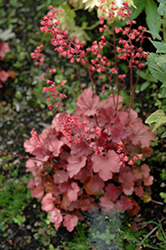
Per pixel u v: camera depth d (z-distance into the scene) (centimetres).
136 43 300
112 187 245
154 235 242
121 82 302
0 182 294
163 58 183
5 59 348
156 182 263
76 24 329
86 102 241
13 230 272
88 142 231
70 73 321
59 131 262
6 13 371
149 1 257
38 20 354
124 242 245
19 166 299
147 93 291
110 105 257
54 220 247
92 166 236
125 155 209
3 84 338
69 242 253
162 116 203
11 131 317
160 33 291
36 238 264
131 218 253
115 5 224
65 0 341
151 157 270
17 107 325
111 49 313
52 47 338
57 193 254
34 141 259
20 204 280
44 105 317
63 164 255
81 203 255
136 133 238
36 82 328
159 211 252
